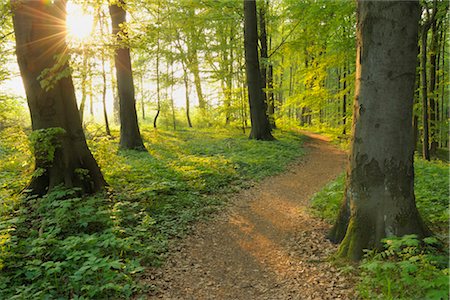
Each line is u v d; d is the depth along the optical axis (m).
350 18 13.66
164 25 18.25
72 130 7.10
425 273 3.62
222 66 21.48
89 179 7.18
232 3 17.72
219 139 18.00
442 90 17.80
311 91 16.03
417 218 4.80
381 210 4.76
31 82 6.63
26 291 3.87
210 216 7.12
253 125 17.70
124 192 7.52
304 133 24.77
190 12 18.81
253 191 9.10
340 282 4.30
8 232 5.28
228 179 9.75
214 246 5.84
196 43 20.97
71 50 6.52
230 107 21.28
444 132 19.56
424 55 12.80
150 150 13.76
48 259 4.75
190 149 14.61
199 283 4.66
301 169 12.09
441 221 5.62
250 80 17.28
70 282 4.23
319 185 9.86
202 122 25.31
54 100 6.81
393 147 4.67
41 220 5.85
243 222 6.93
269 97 22.61
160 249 5.46
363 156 4.87
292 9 15.15
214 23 19.41
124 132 13.80
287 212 7.48
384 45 4.51
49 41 6.62
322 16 13.62
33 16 6.46
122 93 13.64
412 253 4.09
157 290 4.41
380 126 4.70
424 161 11.79
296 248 5.55
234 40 20.45
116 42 7.71
